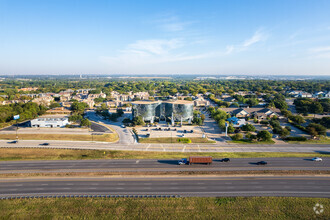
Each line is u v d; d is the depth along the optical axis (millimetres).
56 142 115312
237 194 63000
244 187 66812
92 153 97938
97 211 55625
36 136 124062
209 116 186625
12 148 103062
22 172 76625
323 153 96750
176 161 87438
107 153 97562
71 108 197375
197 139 120125
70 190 65312
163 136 127062
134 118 155000
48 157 92188
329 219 52875
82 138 122250
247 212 55281
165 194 63219
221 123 139500
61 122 150250
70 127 147375
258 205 57844
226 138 123062
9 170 78375
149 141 117750
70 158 90875
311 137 120500
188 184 68812
